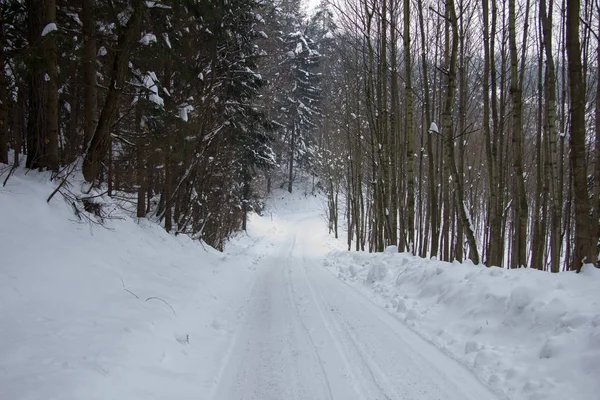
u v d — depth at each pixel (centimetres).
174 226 1236
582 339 371
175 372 407
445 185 1227
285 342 528
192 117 1044
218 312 686
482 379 393
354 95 1673
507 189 1277
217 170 1533
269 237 2658
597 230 641
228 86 1458
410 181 1071
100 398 302
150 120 789
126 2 677
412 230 1076
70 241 596
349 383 398
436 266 750
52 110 670
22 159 703
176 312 577
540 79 1041
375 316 638
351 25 1390
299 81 3772
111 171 884
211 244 1527
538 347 404
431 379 398
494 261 845
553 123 865
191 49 958
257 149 1947
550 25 812
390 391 377
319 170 3444
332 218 3017
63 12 740
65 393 286
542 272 544
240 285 966
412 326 573
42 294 453
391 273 887
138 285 627
